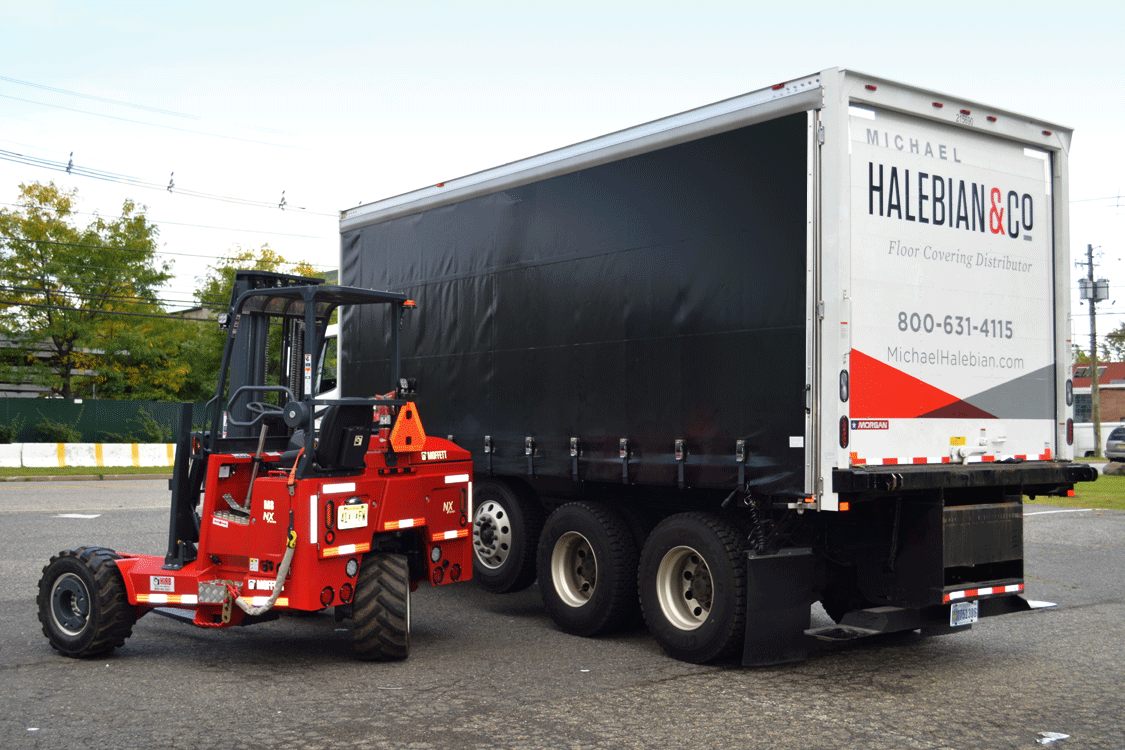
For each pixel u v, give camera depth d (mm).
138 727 5191
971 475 6531
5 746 4867
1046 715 5539
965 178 7016
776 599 6504
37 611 8266
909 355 6562
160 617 8477
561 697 5828
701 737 5066
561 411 8008
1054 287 7574
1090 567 11516
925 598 6301
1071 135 7621
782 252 6348
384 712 5484
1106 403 63156
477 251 9023
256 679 6250
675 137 7121
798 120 6332
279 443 7789
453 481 7488
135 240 36281
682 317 6992
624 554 7531
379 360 10289
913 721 5398
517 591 9172
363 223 10664
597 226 7762
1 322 33688
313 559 6359
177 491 6863
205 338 39344
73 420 32656
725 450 6621
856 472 6016
